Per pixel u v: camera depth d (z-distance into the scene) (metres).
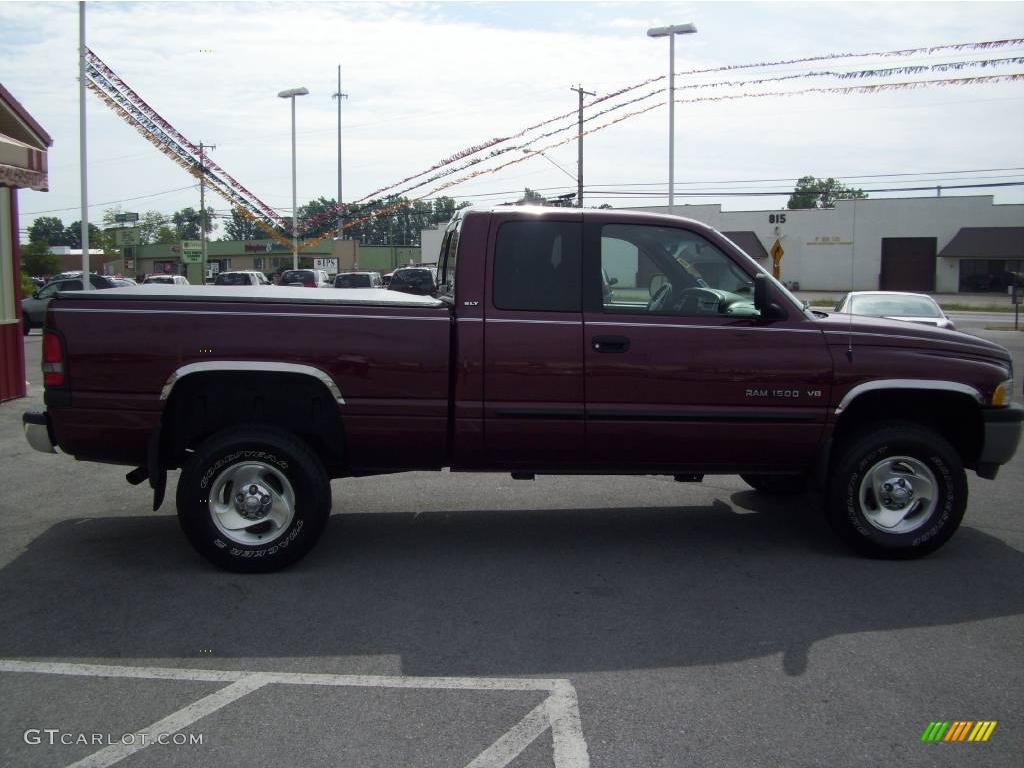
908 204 57.03
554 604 4.93
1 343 12.02
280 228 26.41
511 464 5.55
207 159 23.02
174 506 7.01
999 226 56.22
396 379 5.33
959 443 5.99
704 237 5.60
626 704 3.76
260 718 3.64
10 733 3.53
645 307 5.60
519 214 5.47
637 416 5.42
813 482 5.75
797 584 5.26
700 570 5.51
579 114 25.31
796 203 99.44
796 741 3.46
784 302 5.55
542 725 3.58
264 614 4.77
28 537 6.16
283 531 5.34
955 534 6.30
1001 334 28.95
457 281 5.41
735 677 4.02
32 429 5.41
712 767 3.28
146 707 3.74
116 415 5.25
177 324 5.23
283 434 5.35
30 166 10.11
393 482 7.78
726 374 5.45
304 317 5.29
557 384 5.39
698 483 7.79
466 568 5.54
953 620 4.70
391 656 4.24
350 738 3.48
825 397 5.52
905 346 5.59
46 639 4.43
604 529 6.40
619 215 5.55
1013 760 3.34
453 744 3.43
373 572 5.46
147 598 5.00
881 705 3.75
